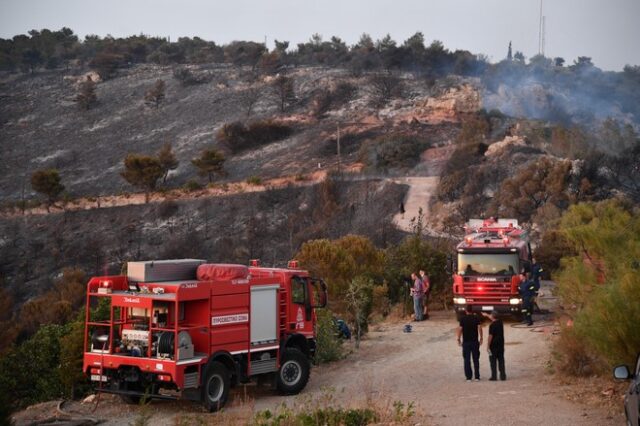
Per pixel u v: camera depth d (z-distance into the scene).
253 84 194.88
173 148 160.75
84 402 16.48
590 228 17.52
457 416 13.02
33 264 95.00
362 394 16.17
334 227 76.56
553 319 27.08
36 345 18.69
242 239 86.75
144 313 15.23
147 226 100.69
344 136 142.12
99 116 189.88
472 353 17.31
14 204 116.50
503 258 26.48
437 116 152.38
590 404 13.49
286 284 17.00
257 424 12.60
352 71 192.75
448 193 82.81
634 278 13.23
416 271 32.00
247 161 141.62
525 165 87.12
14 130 186.62
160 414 15.04
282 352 16.67
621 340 13.10
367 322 25.73
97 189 139.50
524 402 14.09
